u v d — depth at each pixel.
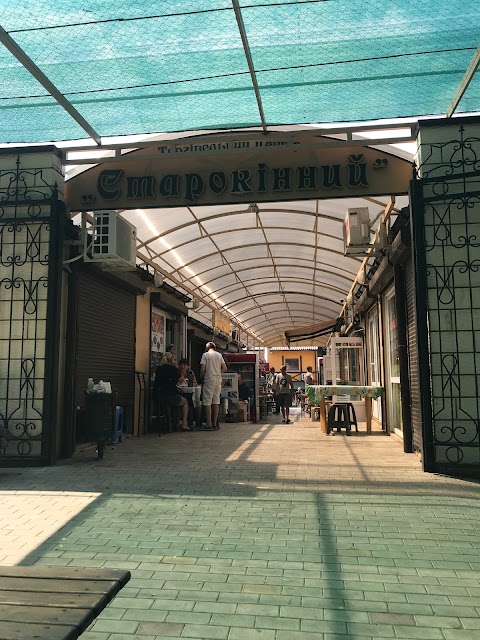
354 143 7.46
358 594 3.13
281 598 3.08
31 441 7.25
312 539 4.08
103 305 9.89
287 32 5.43
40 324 7.52
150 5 4.98
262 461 7.40
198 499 5.25
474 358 6.66
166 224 11.34
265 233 13.30
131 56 5.83
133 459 7.67
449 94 6.75
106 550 3.84
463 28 5.41
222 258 15.30
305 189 7.96
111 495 5.43
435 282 6.83
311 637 2.65
